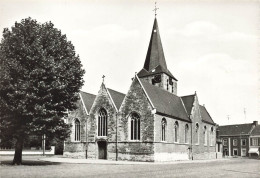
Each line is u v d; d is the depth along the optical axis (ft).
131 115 145.79
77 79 110.93
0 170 81.92
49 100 99.14
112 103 153.07
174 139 155.84
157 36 206.59
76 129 166.30
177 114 163.63
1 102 94.07
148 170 88.07
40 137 109.81
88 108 167.32
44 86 95.61
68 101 107.76
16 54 98.43
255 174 81.00
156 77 193.67
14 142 122.21
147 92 147.84
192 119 179.83
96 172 80.02
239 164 128.88
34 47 96.89
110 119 152.25
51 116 98.73
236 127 330.13
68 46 110.83
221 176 74.23
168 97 174.29
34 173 74.79
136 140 141.79
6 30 101.35
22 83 93.71
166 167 101.65
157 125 139.74
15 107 93.86
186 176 72.38
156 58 201.05
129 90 147.54
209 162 144.77
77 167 95.86
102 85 159.22
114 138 148.87
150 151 135.64
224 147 325.42
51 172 77.82
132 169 91.25
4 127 94.89
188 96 194.70
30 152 192.65
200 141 190.19
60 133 106.11
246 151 307.99
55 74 98.78
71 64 109.91
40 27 103.81
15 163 100.58
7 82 93.91
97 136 156.87
